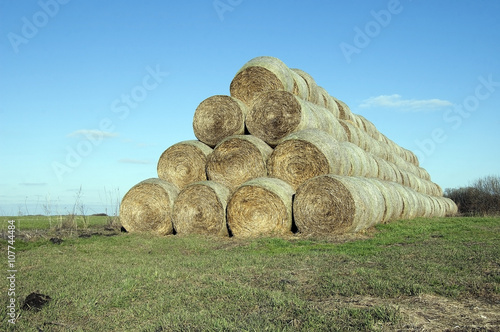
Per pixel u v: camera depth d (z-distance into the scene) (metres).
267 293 6.73
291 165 16.22
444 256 9.82
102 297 6.78
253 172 16.69
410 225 18.44
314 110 18.73
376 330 5.16
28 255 10.96
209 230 15.77
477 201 40.88
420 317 5.70
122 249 12.10
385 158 28.61
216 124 18.12
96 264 9.50
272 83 18.58
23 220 21.39
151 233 16.38
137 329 5.50
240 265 9.33
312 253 10.73
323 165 15.84
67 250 11.81
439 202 33.88
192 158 18.00
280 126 17.30
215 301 6.57
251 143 16.67
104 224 20.50
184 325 5.43
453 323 5.49
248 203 15.04
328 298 6.66
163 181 17.33
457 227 17.86
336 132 20.45
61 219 17.53
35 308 6.26
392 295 6.68
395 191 20.80
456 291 6.78
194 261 9.76
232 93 19.36
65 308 6.33
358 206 14.63
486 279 7.47
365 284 7.22
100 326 5.66
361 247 11.87
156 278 8.05
